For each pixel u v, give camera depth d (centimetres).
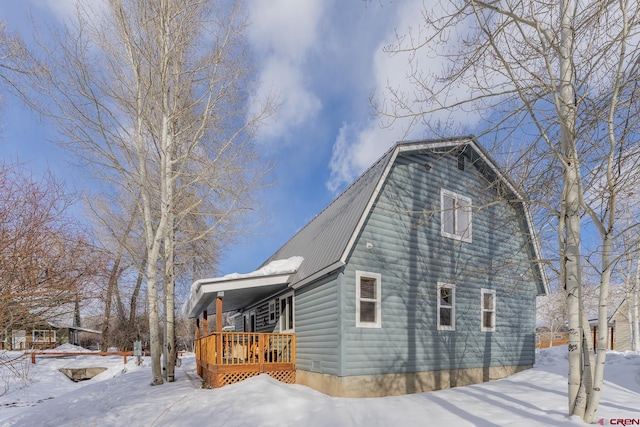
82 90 1213
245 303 1756
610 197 598
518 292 1338
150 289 1259
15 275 657
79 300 756
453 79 676
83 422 823
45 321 730
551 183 738
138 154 1315
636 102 593
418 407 743
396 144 1059
